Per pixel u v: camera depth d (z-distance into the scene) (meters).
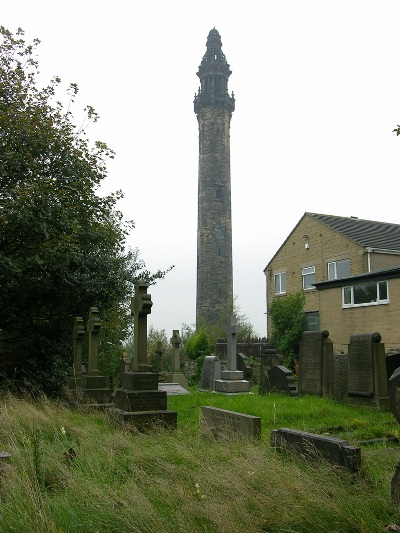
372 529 3.75
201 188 56.59
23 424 8.57
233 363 19.38
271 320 32.41
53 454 6.20
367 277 24.55
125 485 4.89
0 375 16.06
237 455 5.76
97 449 6.67
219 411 8.12
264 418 11.10
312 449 5.23
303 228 33.81
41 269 17.14
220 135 57.38
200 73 59.06
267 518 3.94
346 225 32.28
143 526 3.88
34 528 3.92
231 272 55.31
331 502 4.00
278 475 4.54
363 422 10.23
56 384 16.98
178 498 4.35
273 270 36.34
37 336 18.19
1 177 16.72
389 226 33.16
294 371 25.48
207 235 54.94
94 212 19.36
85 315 19.17
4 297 18.12
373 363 12.95
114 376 25.20
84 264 18.62
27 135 16.92
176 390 20.23
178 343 24.92
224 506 4.00
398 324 22.75
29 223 15.61
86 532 4.05
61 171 17.98
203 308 53.72
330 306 26.92
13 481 4.92
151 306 10.12
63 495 4.87
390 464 5.50
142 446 7.04
